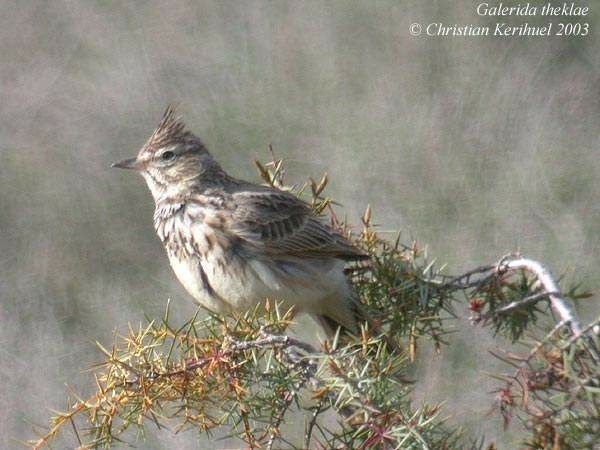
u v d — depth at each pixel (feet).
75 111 54.70
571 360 20.34
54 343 44.65
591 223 48.08
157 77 56.29
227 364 21.95
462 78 54.39
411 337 25.57
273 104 54.65
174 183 31.07
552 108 52.49
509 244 47.60
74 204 50.60
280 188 30.91
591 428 20.40
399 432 20.44
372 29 57.31
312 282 29.22
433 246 47.70
